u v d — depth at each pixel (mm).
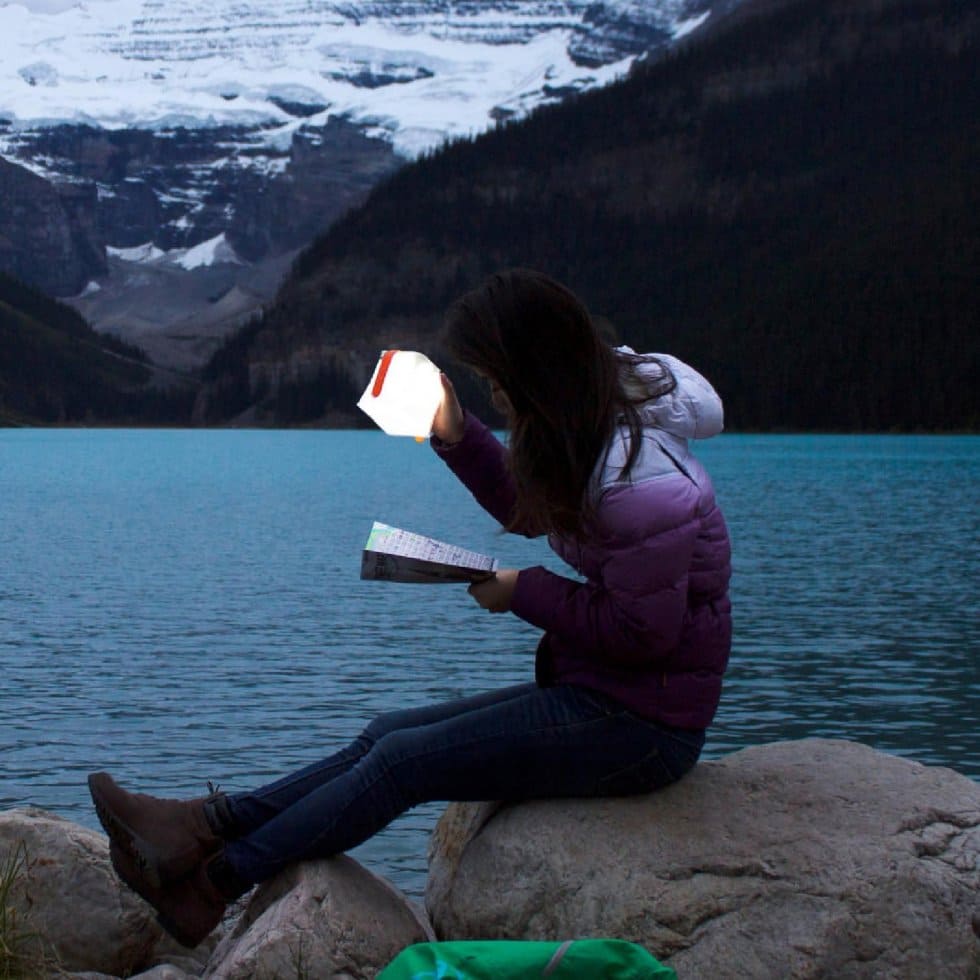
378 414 3990
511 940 3633
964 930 3627
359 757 3910
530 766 3783
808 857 3684
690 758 3848
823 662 17594
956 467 94625
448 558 3691
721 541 3715
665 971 3316
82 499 63281
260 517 50281
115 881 4531
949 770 4094
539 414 3525
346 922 3715
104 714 13836
